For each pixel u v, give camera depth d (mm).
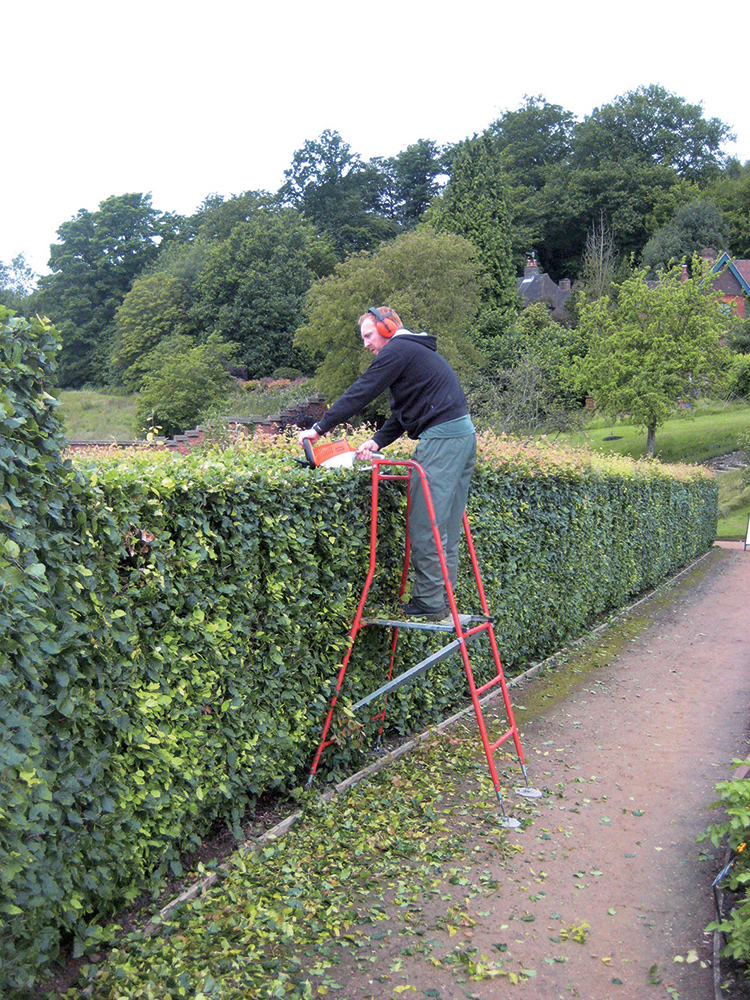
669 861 4211
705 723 6746
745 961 3250
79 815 3045
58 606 2920
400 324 4895
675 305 34188
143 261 64938
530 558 8305
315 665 4789
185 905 3477
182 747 3680
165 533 3480
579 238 73562
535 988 3090
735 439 38375
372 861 4020
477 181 51562
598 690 7758
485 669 7379
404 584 5320
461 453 4652
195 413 37750
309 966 3162
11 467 2639
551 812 4781
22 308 66625
